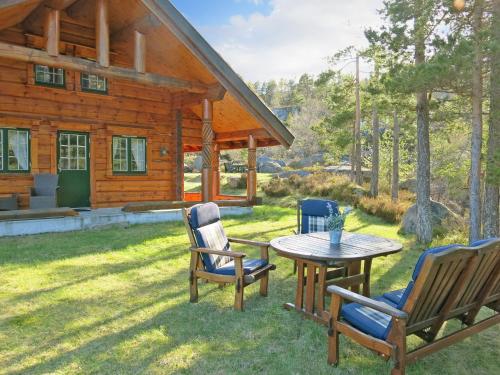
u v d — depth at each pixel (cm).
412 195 1752
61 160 1050
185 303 438
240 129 1254
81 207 1085
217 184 1498
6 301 437
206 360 313
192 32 892
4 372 292
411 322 275
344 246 423
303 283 413
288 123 4150
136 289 484
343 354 326
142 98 1191
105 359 313
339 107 2038
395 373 263
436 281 262
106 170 1124
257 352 327
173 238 798
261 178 2655
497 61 686
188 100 1167
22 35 973
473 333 329
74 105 1063
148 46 1005
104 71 820
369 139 2386
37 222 820
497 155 704
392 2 785
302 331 369
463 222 1001
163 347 334
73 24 1041
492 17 701
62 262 600
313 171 2606
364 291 457
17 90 971
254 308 425
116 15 896
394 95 894
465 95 773
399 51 838
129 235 817
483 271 301
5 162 960
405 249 759
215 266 446
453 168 1758
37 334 356
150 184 1218
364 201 1381
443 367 310
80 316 398
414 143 2427
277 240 457
